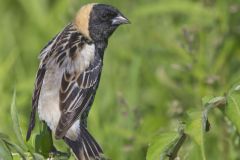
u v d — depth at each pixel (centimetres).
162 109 1478
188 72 1477
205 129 832
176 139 826
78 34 1203
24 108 1498
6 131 1410
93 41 1213
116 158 1372
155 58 1561
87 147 1045
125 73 1545
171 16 1639
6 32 1733
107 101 1483
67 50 1161
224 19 1554
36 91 1118
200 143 775
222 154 1324
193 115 795
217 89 1477
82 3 1675
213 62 1498
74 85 1137
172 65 1479
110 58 1578
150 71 1538
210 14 1566
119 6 1684
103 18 1240
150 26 1617
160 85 1507
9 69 1552
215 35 1545
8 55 1698
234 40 1534
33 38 1714
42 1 1764
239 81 818
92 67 1174
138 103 1495
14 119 863
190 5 1566
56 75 1131
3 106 1465
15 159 869
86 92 1152
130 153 1369
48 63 1141
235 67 1517
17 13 1788
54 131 1083
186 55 1491
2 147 793
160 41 1549
